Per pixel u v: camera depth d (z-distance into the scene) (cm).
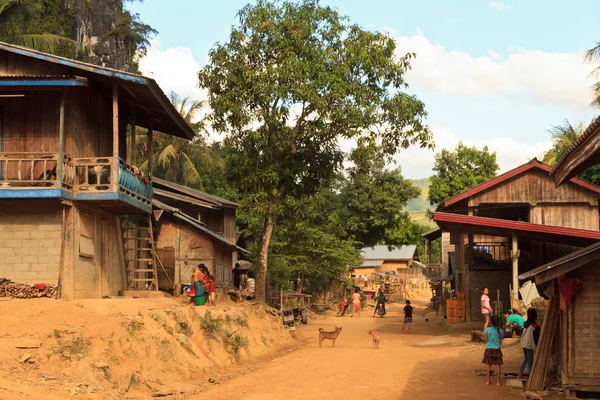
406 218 6619
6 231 1895
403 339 2656
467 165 6238
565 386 1292
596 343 1290
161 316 1738
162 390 1408
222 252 3231
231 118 2762
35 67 1978
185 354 1672
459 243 3350
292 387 1468
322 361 1914
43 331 1394
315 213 5669
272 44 2714
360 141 2752
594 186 3062
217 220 3997
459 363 1836
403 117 2747
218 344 1903
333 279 4872
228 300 2839
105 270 2200
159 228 2986
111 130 2369
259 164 2842
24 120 1978
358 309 4347
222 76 2748
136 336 1550
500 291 2927
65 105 1975
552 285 1416
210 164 5238
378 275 6650
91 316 1550
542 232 2431
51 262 1880
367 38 2748
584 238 2462
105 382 1325
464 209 3250
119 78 1956
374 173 6444
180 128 2636
